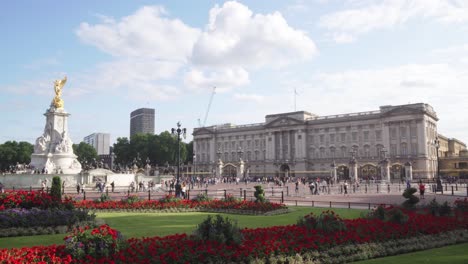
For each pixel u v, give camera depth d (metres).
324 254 16.75
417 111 140.12
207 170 197.38
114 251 14.51
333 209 38.03
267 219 30.38
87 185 75.19
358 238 18.56
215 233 16.27
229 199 39.19
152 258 14.20
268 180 136.38
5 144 186.00
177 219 30.16
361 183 104.38
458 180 113.56
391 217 22.75
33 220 23.52
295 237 17.64
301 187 89.25
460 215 26.77
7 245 19.28
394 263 15.94
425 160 136.88
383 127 148.12
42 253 14.02
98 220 26.92
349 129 158.62
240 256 15.26
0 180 70.19
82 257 14.02
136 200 39.22
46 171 74.88
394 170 135.38
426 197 51.91
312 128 169.38
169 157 191.25
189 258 14.59
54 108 80.62
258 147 185.38
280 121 176.38
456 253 17.84
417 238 20.48
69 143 80.81
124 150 197.62
